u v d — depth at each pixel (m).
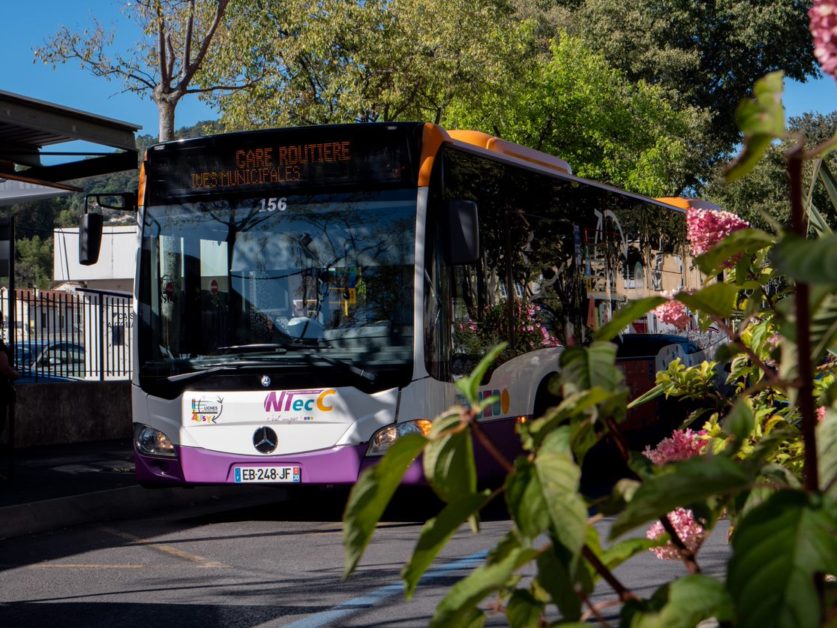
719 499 1.75
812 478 1.29
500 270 10.45
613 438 1.61
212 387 9.93
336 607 6.57
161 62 21.44
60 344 17.62
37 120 11.91
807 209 2.62
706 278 1.80
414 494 12.27
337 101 31.67
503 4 36.62
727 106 55.59
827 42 1.26
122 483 12.25
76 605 6.88
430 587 7.09
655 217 14.60
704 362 3.12
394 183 9.70
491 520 9.56
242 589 7.25
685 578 1.30
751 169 1.36
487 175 10.44
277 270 9.92
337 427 9.54
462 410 1.49
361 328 9.61
